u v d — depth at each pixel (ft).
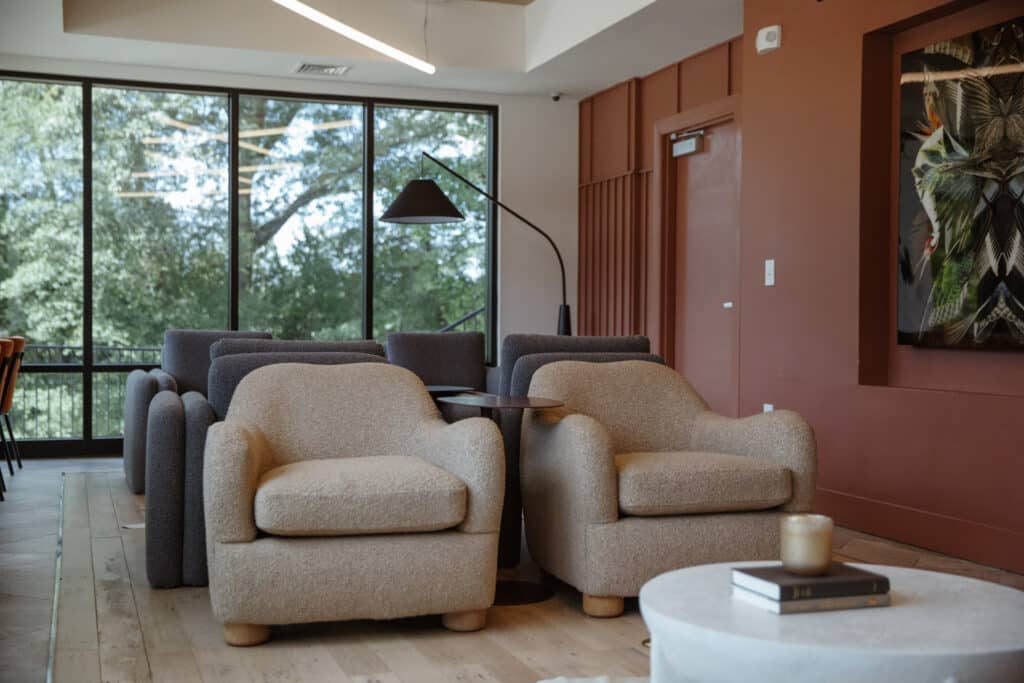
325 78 24.39
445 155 25.91
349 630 9.85
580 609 10.54
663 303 22.99
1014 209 12.78
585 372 11.93
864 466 14.89
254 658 8.96
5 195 22.62
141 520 15.53
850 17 15.12
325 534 9.25
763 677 5.35
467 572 9.55
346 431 11.06
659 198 23.08
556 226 26.45
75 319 23.15
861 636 5.35
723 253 21.22
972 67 13.44
